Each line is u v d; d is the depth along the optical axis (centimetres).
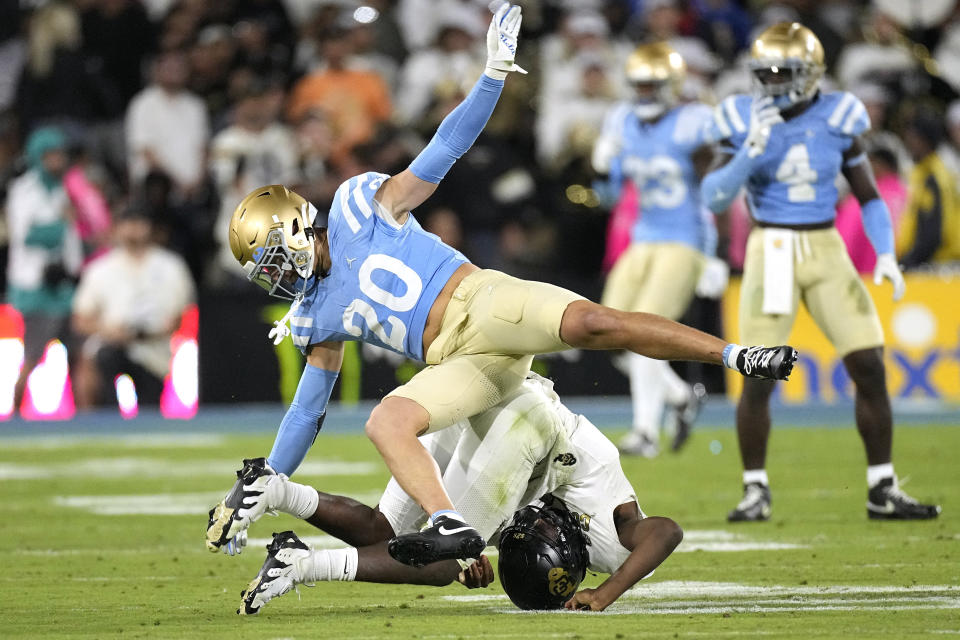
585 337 1415
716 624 1364
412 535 1350
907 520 2258
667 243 3158
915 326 4578
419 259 1512
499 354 1483
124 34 5138
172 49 5072
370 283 1505
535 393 1522
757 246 2333
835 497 2602
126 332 4606
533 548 1449
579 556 1470
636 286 3186
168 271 4641
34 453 3694
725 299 4531
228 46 5059
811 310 2331
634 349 1399
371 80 4897
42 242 4597
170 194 4766
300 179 4747
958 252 4594
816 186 2305
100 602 1587
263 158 4791
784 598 1541
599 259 4712
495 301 1465
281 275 1503
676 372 4447
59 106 5009
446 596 1627
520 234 4653
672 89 3148
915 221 4534
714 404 4725
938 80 5088
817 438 3750
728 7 5194
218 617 1465
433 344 1498
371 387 4669
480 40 5106
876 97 4831
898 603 1491
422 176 1523
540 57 4962
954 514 2330
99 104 5078
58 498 2750
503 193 4641
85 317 4612
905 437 3700
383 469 3152
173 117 4941
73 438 4078
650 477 2958
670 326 1387
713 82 5047
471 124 1508
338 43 4916
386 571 1496
